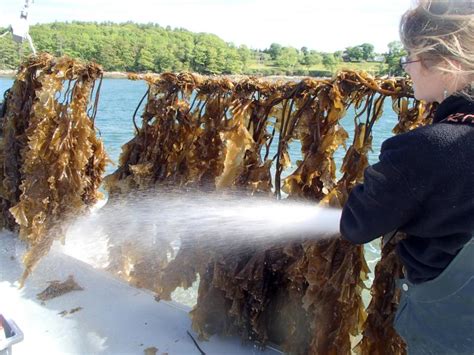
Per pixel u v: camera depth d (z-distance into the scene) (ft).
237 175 7.99
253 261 7.89
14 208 10.88
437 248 4.58
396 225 4.55
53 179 10.66
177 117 9.16
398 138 4.42
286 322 8.26
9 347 6.98
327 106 7.06
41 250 10.74
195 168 8.86
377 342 7.22
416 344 5.22
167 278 9.23
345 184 7.01
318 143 7.20
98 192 11.78
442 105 4.42
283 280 8.17
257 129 8.04
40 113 10.64
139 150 9.84
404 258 5.10
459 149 4.10
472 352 4.78
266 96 7.87
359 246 7.07
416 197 4.31
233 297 8.18
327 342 7.43
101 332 8.83
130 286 10.38
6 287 10.44
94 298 9.95
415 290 4.99
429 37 4.27
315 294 7.27
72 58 10.72
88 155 10.87
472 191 4.13
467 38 4.11
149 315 9.37
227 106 8.23
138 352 8.32
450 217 4.29
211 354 8.26
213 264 8.34
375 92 6.68
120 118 40.52
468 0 4.13
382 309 7.11
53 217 10.85
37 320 9.23
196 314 8.54
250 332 8.38
